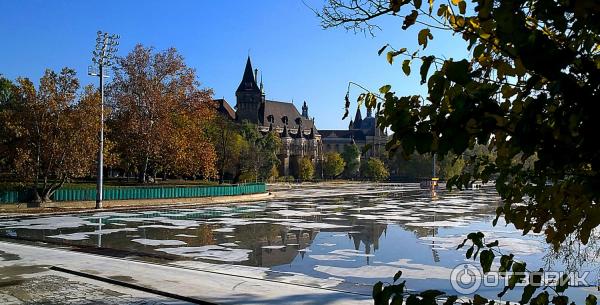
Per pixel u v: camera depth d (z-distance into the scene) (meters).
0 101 70.75
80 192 45.91
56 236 26.41
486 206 50.75
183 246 23.25
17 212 39.12
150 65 63.84
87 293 12.43
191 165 63.22
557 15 2.07
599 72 2.03
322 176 154.25
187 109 65.69
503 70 2.37
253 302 11.23
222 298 11.59
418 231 29.14
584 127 2.04
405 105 2.46
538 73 2.07
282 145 151.75
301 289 12.61
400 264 18.36
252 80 165.00
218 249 22.36
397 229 30.20
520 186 2.82
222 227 31.48
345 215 40.38
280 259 19.67
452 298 2.62
